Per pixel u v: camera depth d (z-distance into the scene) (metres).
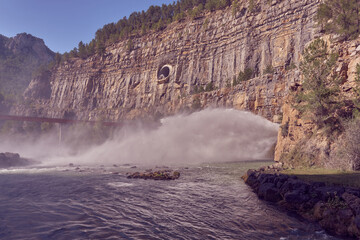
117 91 166.62
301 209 12.84
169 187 20.30
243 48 105.50
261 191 16.47
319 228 10.66
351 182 13.25
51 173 29.80
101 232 10.59
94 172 30.50
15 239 9.90
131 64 166.75
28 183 22.77
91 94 180.50
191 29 140.75
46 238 9.97
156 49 155.88
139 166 37.97
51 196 17.44
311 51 24.30
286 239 9.59
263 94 74.38
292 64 75.88
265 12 100.81
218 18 128.12
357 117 18.70
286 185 14.90
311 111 24.20
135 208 14.26
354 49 23.67
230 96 87.75
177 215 12.90
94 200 16.19
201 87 116.62
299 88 29.27
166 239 9.80
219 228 10.96
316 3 81.75
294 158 24.88
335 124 21.97
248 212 13.23
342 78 23.19
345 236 9.70
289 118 30.11
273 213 12.95
